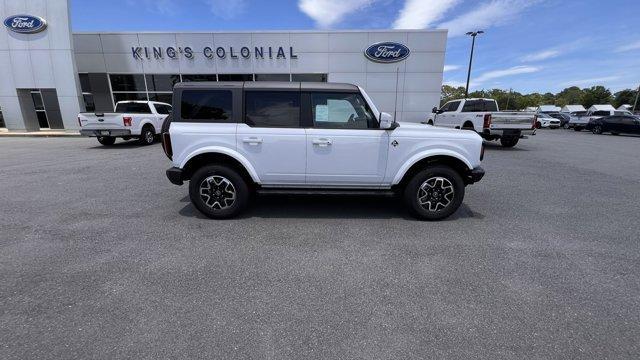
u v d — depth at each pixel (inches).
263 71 725.9
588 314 101.3
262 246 147.4
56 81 681.0
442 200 179.9
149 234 159.9
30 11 649.6
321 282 118.4
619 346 88.0
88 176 287.1
